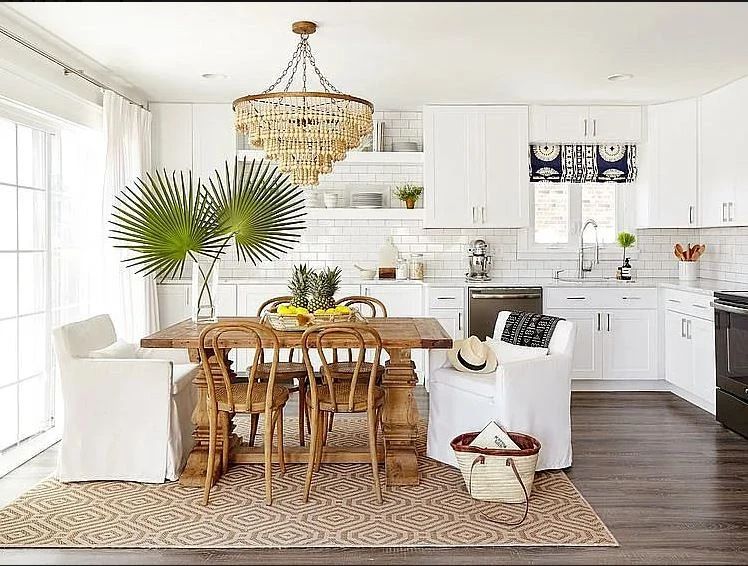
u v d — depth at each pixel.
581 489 4.16
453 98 6.83
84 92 5.52
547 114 7.13
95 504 3.91
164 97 6.82
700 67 5.62
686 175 6.91
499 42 4.87
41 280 5.19
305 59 4.92
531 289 6.83
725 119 6.32
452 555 3.29
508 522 3.67
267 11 4.15
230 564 3.19
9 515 3.75
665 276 7.55
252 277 7.50
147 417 4.29
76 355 4.32
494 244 7.54
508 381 4.25
